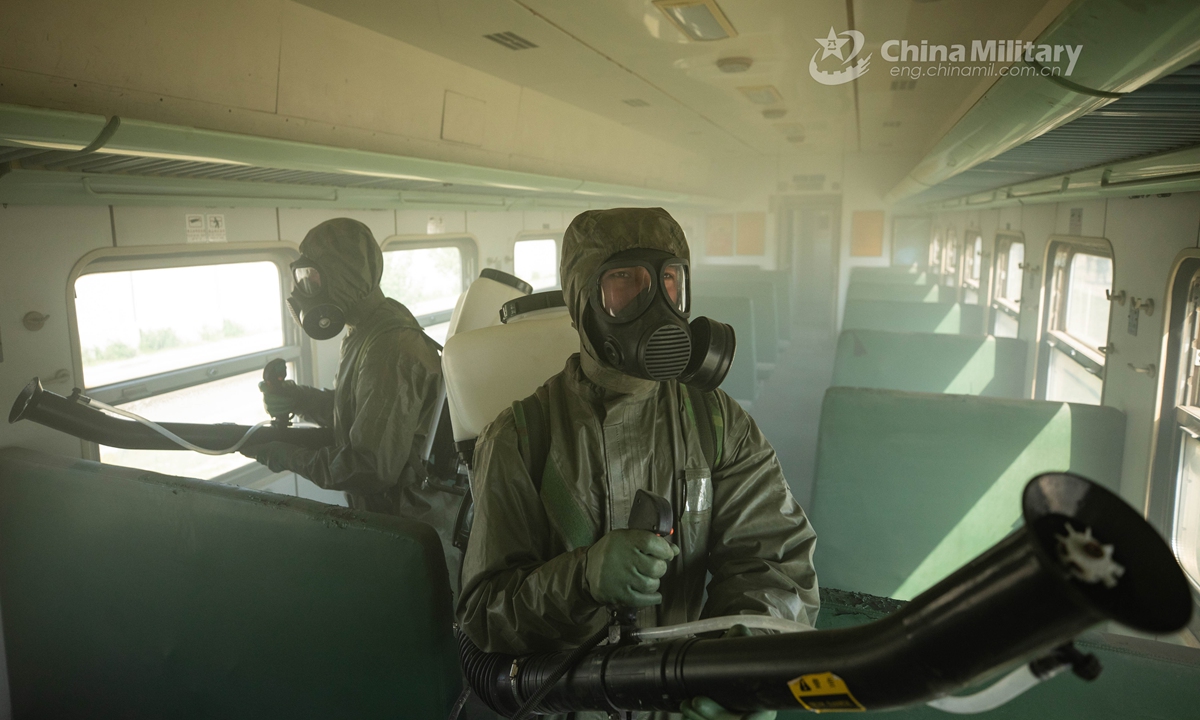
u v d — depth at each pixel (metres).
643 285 1.13
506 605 1.13
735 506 1.30
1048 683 1.41
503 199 5.22
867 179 11.84
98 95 1.86
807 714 1.58
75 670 1.99
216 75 2.22
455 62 3.56
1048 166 2.95
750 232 12.67
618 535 0.99
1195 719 1.32
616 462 1.25
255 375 3.44
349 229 2.46
